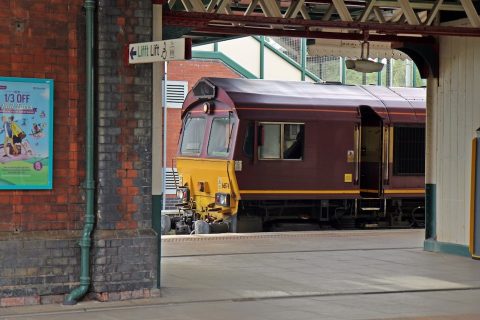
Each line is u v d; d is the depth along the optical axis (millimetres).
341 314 16594
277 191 34062
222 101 34781
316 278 21172
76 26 17344
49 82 17125
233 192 33625
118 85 17641
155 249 18000
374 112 36281
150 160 18016
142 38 17797
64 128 17328
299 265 23469
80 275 17375
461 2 23156
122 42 17656
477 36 23594
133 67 17766
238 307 17203
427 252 26750
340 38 24312
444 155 26750
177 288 19297
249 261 24078
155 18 18172
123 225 17734
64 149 17344
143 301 17609
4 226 16906
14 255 16828
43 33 17109
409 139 36844
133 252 17719
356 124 35625
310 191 34656
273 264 23547
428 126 27375
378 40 25828
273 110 34125
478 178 25062
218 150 34625
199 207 36156
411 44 26578
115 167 17656
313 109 34844
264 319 16047
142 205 17906
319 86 36938
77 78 17406
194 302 17656
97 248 17391
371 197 36812
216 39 30406
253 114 33719
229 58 46250
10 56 16859
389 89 38406
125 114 17719
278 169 34094
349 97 36219
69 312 16422
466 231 25891
